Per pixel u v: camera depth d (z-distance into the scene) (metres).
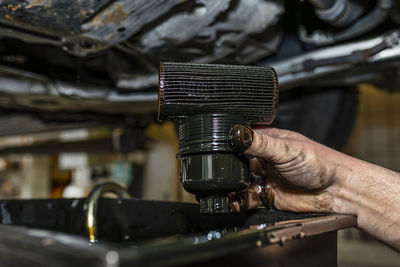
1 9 0.56
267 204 0.60
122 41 0.70
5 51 0.95
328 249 0.43
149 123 1.62
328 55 0.85
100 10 0.60
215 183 0.43
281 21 0.87
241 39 0.76
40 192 3.72
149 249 0.24
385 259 2.59
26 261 0.23
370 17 0.76
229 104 0.45
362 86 3.52
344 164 0.55
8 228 0.30
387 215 0.54
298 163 0.51
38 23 0.60
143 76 0.94
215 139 0.44
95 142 2.53
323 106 1.10
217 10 0.65
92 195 0.68
